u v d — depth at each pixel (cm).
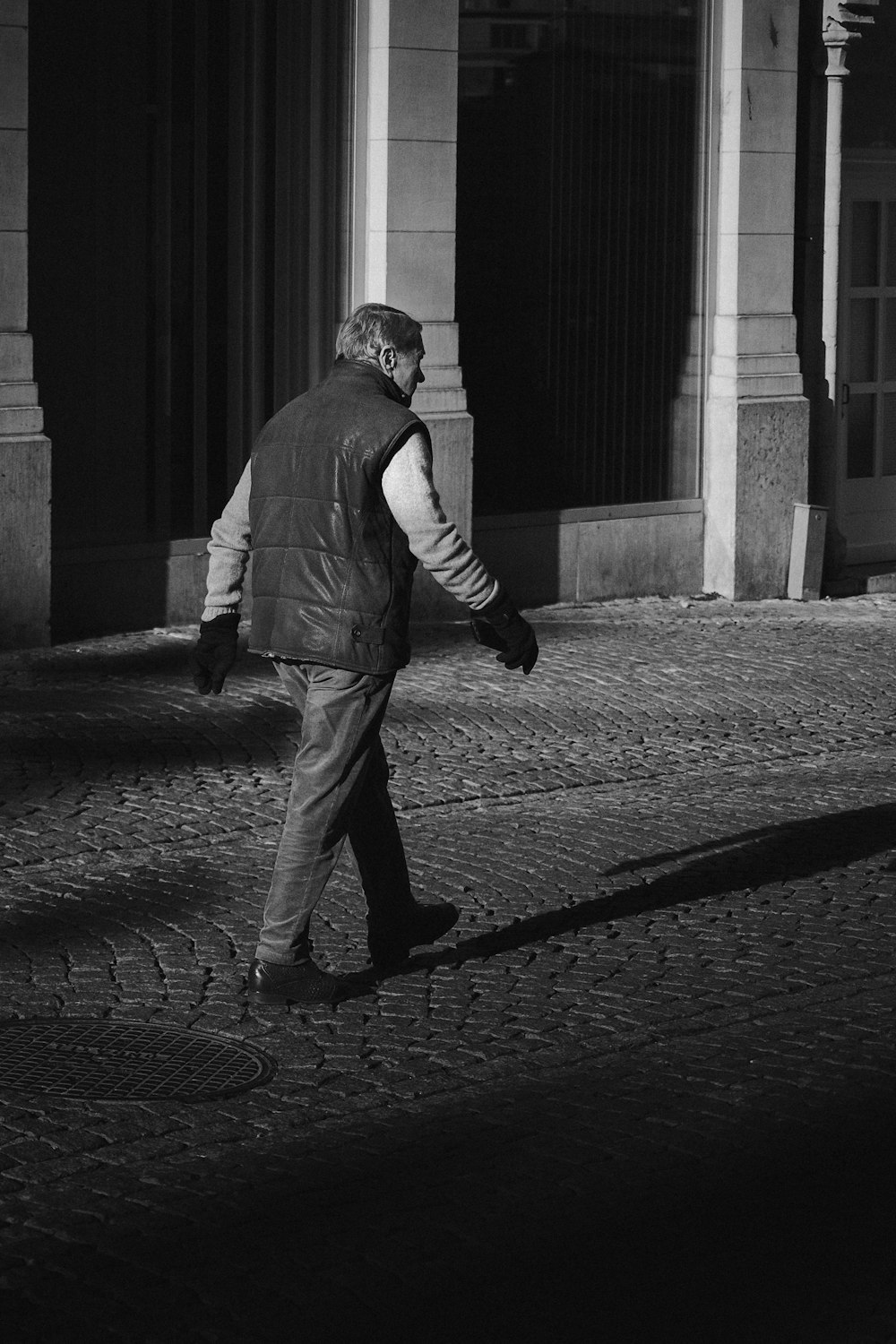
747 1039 783
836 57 1942
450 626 1719
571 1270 571
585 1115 698
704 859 1051
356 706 790
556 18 1816
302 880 811
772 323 1928
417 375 823
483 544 1819
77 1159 654
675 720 1380
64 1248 583
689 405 1936
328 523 778
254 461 802
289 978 816
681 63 1894
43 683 1428
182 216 1672
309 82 1698
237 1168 648
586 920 943
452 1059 760
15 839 1052
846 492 2117
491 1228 598
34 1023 787
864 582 2025
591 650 1605
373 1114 701
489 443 1827
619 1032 793
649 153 1888
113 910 937
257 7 1678
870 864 1048
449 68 1708
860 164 2080
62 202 1614
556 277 1850
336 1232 595
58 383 1620
